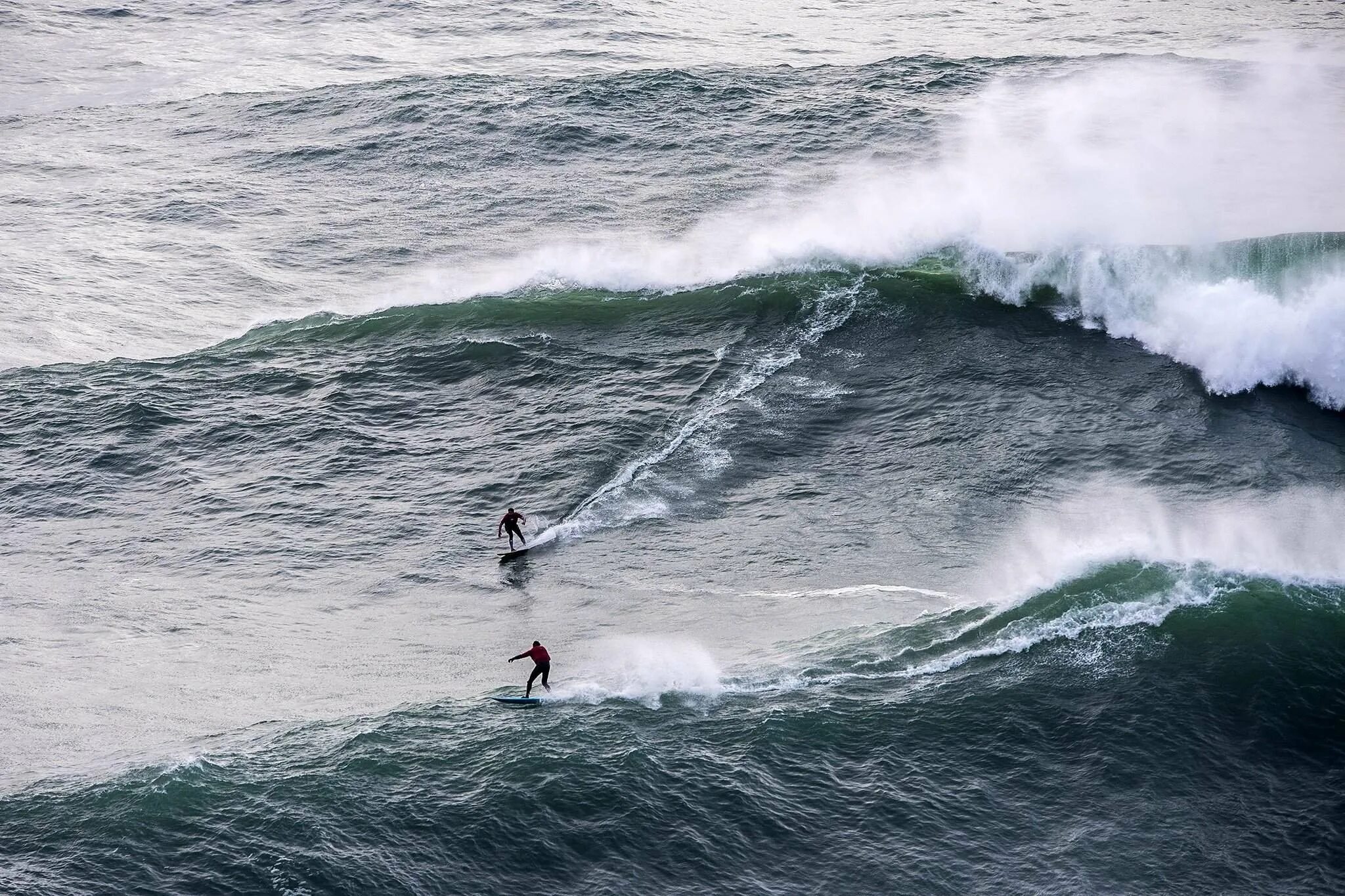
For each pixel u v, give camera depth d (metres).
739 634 103.69
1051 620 97.69
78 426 143.75
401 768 83.38
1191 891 75.69
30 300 174.75
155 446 140.38
